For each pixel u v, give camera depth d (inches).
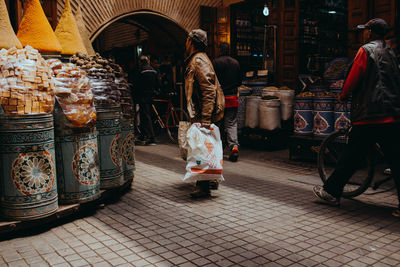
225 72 255.8
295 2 335.9
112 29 608.1
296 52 339.6
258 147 312.8
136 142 354.0
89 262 106.8
